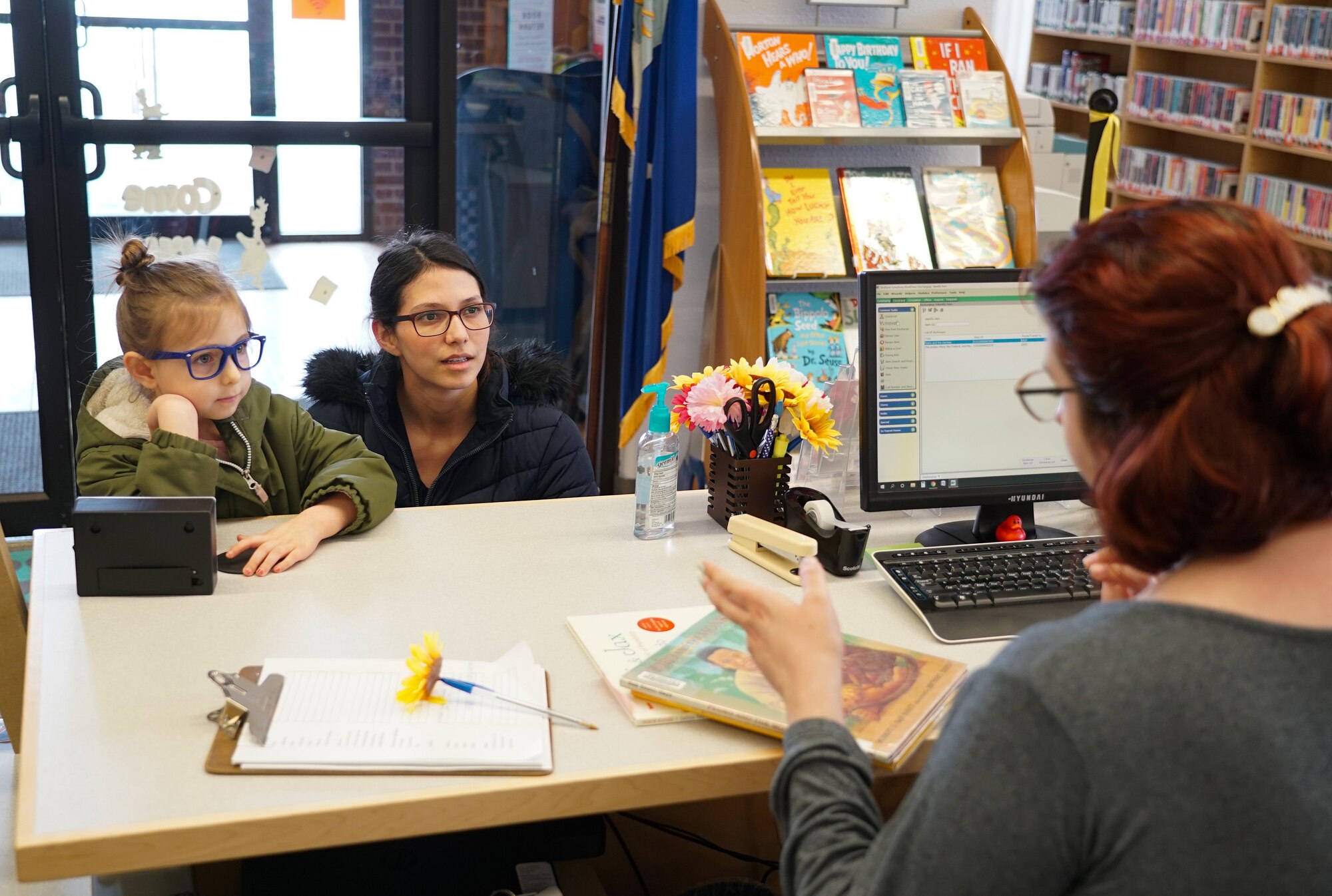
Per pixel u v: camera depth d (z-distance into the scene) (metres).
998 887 0.77
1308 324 0.74
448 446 2.32
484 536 1.83
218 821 1.06
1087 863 0.77
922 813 0.81
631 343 3.47
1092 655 0.78
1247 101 5.29
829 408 1.87
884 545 1.88
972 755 0.79
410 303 2.12
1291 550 0.79
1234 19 5.23
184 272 1.76
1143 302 0.77
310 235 3.44
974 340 1.85
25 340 3.30
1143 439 0.78
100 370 1.87
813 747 1.00
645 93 3.27
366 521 1.79
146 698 1.28
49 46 3.08
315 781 1.13
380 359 2.28
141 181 3.25
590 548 1.79
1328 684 0.77
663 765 1.20
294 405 1.98
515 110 3.55
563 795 1.16
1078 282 0.81
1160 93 5.79
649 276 3.41
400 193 3.50
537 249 3.69
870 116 3.44
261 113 3.32
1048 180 4.11
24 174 3.13
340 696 1.27
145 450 1.71
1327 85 5.19
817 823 0.95
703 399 1.81
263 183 3.36
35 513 3.35
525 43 3.50
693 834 1.89
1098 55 6.44
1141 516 0.79
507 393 2.31
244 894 1.43
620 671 1.38
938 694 1.31
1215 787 0.74
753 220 3.31
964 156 3.86
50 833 1.04
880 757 1.19
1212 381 0.76
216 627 1.46
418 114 3.42
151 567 1.53
